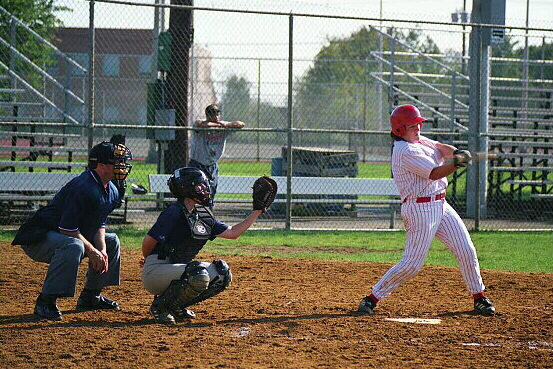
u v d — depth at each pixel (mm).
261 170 80438
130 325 19578
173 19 49094
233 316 20844
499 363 16406
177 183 19234
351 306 22484
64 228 19703
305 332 18969
